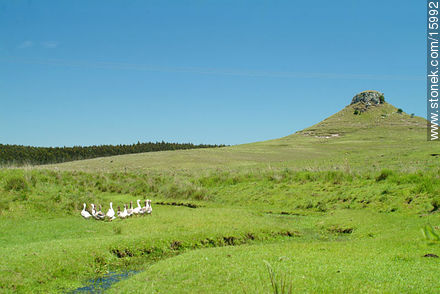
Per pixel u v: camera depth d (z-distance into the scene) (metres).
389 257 14.38
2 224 21.81
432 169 35.53
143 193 41.53
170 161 83.44
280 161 82.62
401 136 129.88
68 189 31.94
